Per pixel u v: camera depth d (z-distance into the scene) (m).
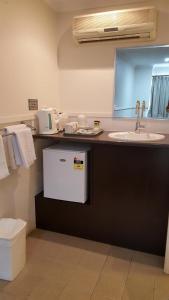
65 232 2.22
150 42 2.20
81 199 2.09
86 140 1.91
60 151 2.07
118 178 1.93
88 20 2.18
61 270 1.73
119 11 2.07
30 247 2.01
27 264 1.79
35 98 2.19
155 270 1.74
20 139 1.78
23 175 2.09
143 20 2.02
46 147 2.40
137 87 2.34
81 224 2.14
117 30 2.11
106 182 1.98
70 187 2.11
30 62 2.08
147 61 2.26
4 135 1.70
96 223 2.08
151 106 2.32
